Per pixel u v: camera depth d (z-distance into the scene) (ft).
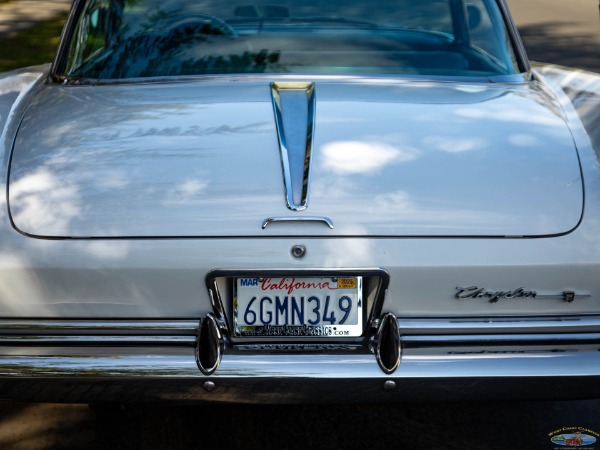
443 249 8.20
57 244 8.20
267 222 8.18
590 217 8.45
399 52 10.79
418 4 11.14
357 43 10.82
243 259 8.13
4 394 8.34
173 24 10.93
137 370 8.16
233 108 9.44
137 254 8.14
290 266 8.14
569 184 8.62
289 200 8.26
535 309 8.36
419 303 8.26
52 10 42.57
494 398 8.34
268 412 10.82
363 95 9.78
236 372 8.09
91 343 8.27
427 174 8.55
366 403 8.27
